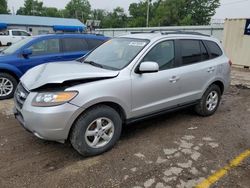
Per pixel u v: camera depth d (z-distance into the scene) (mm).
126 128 4551
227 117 5293
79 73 3424
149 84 3869
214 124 4859
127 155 3594
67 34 7023
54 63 4168
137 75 3754
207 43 5016
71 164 3355
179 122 4902
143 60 3859
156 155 3617
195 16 63781
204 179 3098
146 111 3961
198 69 4645
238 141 4156
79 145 3328
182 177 3123
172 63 4281
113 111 3557
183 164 3406
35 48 6438
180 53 4418
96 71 3555
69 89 3166
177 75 4262
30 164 3346
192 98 4691
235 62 12945
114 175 3133
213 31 19859
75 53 6941
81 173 3164
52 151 3678
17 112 3627
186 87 4484
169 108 4312
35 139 4035
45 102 3092
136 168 3285
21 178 3053
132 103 3742
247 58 12344
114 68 3777
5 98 6176
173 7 61594
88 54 4652
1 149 3713
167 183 3006
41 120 3070
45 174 3135
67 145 3850
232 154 3717
